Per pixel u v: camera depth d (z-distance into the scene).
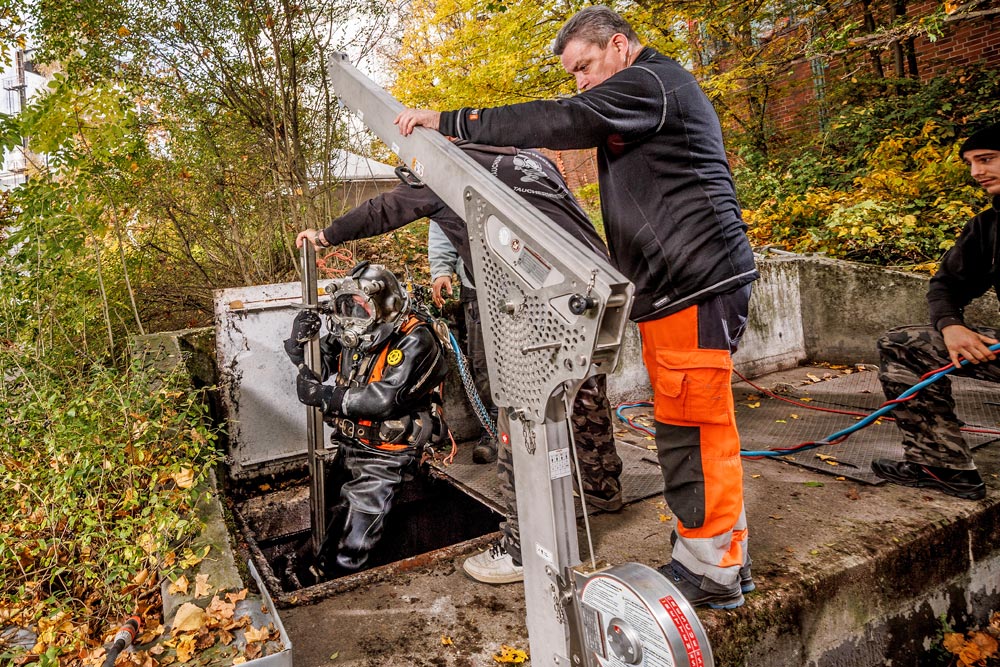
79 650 1.65
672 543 2.01
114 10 3.77
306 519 3.17
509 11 5.78
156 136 4.14
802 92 8.80
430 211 2.22
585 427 2.60
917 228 5.10
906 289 4.53
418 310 2.61
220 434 3.22
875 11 7.55
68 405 2.11
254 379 3.28
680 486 1.72
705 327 1.66
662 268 1.66
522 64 5.89
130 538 1.93
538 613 1.47
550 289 1.23
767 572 2.04
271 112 4.33
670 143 1.62
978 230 2.39
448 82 6.11
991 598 2.51
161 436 2.31
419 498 3.32
